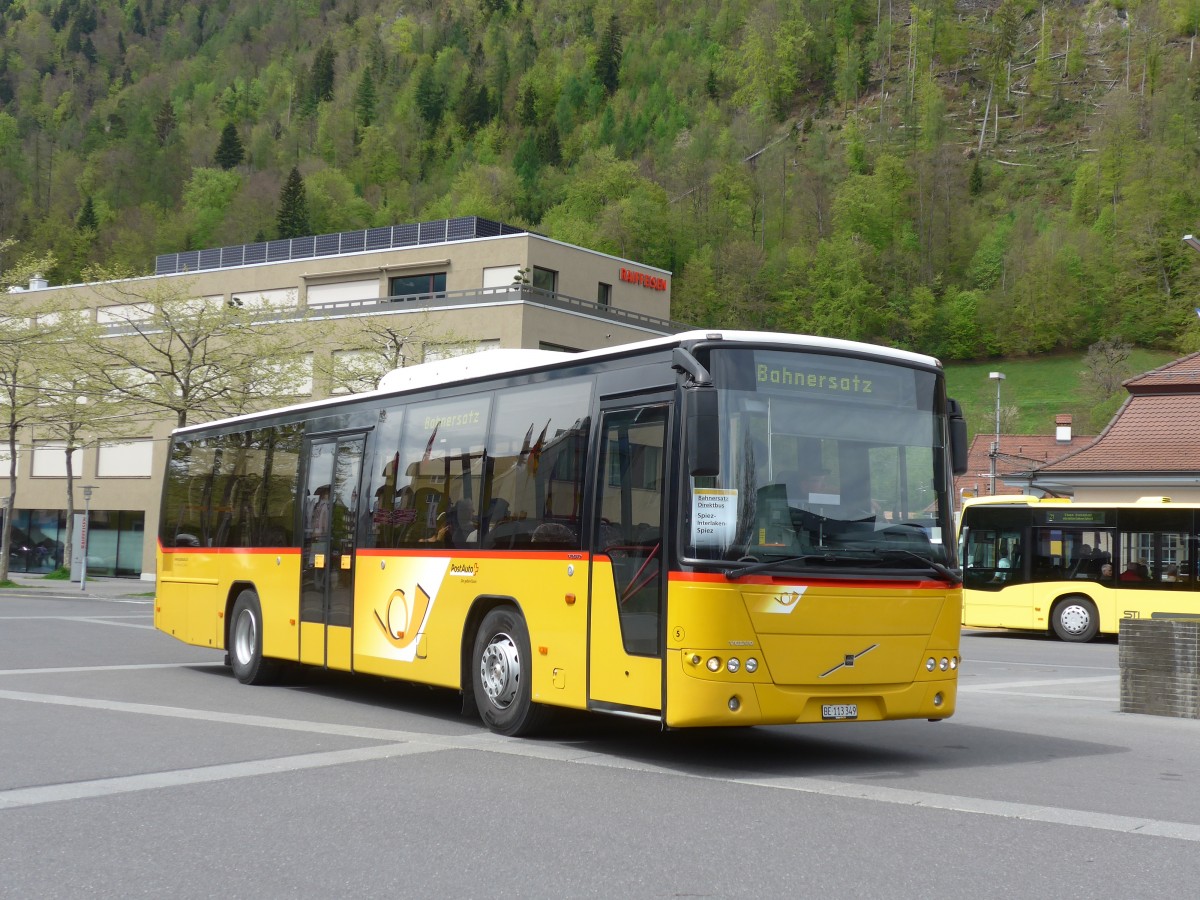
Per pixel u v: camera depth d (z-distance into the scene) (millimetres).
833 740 11445
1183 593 26906
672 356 9641
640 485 9742
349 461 13938
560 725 11852
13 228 134750
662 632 9320
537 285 52156
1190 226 145750
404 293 53656
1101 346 126375
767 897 5844
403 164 188625
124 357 42031
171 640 22031
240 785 8594
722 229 158000
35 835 7109
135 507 55969
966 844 6953
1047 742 11445
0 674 15656
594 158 171625
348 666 13469
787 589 9266
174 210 142625
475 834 7125
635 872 6289
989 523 29250
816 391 9758
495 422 11688
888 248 159875
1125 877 6250
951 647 10023
